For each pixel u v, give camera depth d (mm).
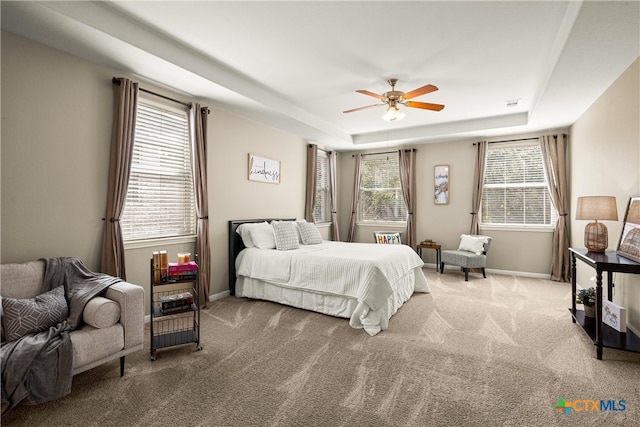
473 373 2275
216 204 4164
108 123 3023
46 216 2613
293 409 1878
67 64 2723
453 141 6102
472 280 5230
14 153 2428
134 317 2285
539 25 2555
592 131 3945
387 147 6746
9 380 1687
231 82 3553
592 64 2869
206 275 3865
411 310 3684
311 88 3977
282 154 5418
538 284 4938
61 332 1999
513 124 5035
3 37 2367
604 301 2920
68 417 1796
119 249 3016
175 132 3699
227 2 2309
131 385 2121
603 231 2934
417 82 3740
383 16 2459
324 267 3514
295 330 3094
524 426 1724
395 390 2070
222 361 2465
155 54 2748
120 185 3018
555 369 2324
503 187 5738
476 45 2879
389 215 6855
